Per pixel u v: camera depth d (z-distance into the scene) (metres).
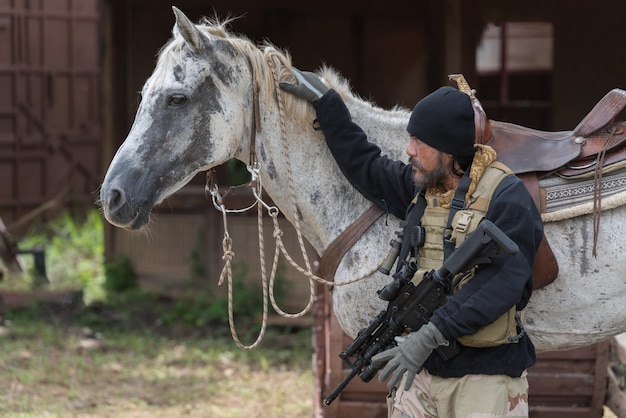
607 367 5.98
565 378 5.91
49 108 18.30
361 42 13.26
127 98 13.35
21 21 17.89
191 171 4.48
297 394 8.76
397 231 4.35
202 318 11.48
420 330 3.81
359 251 4.56
